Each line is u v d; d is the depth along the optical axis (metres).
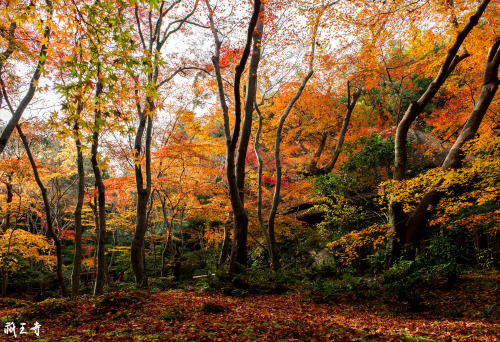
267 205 17.00
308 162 16.33
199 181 15.66
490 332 4.63
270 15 11.66
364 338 4.54
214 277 9.49
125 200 16.92
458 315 5.79
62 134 3.64
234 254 10.01
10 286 18.02
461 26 9.44
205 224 17.50
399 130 9.94
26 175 13.67
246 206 14.55
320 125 17.05
